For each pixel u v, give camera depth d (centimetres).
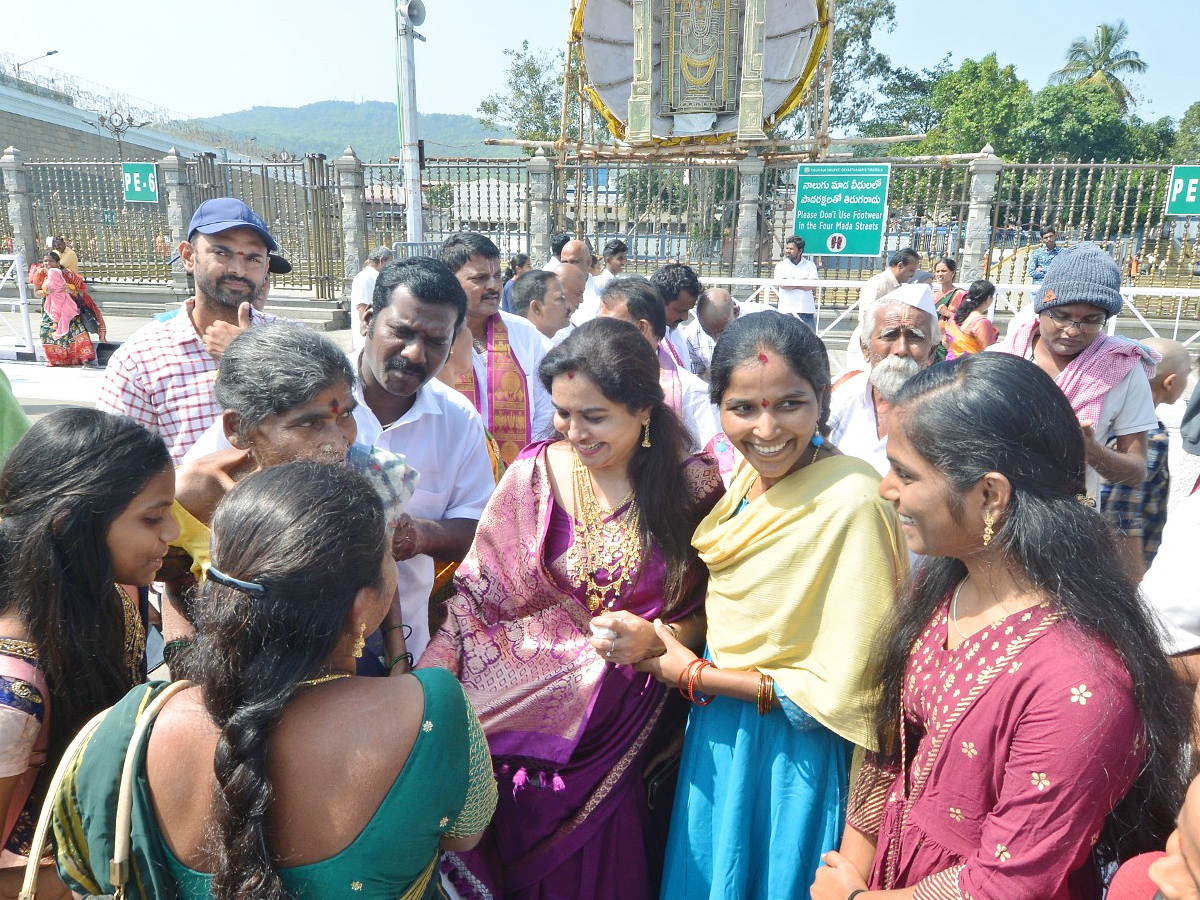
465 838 140
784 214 1335
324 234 1478
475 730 134
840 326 1268
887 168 1089
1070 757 118
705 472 209
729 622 184
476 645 208
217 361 280
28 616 153
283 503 121
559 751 195
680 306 466
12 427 262
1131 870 115
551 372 194
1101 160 3228
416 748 120
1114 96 3691
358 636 127
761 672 179
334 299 1489
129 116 3180
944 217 1289
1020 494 128
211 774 116
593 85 1333
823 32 1248
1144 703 121
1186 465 462
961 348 643
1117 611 124
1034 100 3309
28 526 153
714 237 1427
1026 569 128
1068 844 120
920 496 135
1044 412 129
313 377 173
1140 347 315
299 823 116
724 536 184
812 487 175
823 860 162
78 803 120
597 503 205
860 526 168
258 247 285
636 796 201
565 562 203
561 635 207
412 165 855
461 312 238
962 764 132
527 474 211
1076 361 316
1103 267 300
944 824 136
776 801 180
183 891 118
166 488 167
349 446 187
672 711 209
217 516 124
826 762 179
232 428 181
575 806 195
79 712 159
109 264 1733
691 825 187
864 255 1119
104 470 155
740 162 1276
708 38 1284
